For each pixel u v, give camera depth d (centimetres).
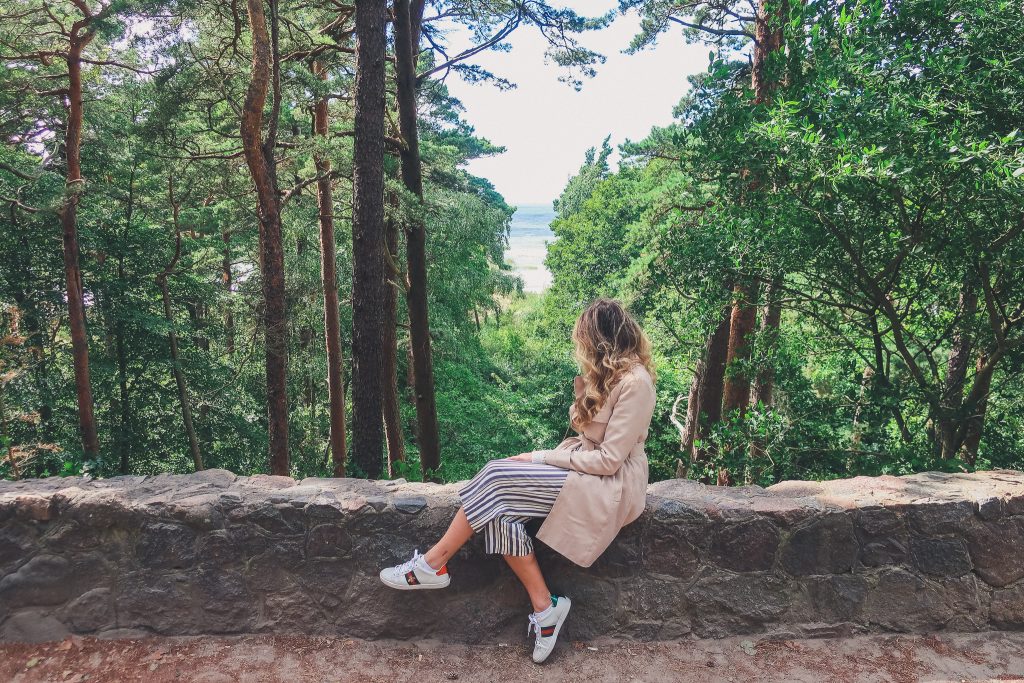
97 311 2042
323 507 302
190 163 1728
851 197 548
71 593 299
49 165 1992
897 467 625
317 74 1664
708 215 812
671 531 304
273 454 1382
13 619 297
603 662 291
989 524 308
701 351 1512
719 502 307
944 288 672
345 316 2630
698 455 877
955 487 323
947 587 307
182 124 1636
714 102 684
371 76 1113
